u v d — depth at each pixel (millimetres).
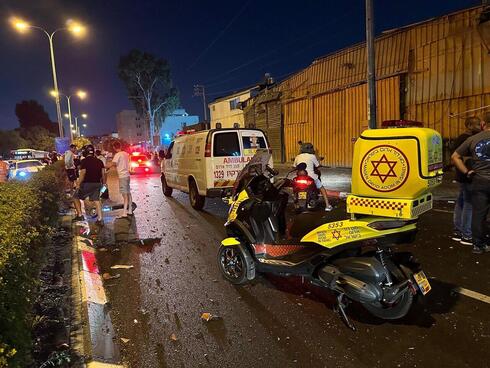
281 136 25703
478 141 5539
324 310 4395
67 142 26219
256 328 4039
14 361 2553
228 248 5324
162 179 13883
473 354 3398
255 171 5309
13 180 8391
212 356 3561
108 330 4098
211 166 9766
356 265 3793
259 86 31984
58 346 3730
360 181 3859
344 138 19359
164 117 58000
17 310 3064
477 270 5238
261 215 4934
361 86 17969
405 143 3547
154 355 3611
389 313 3963
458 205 6598
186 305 4652
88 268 6059
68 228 9023
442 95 14336
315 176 8859
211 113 45094
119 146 10156
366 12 11484
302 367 3330
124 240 7750
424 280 3744
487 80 12898
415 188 3533
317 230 4199
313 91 21688
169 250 6984
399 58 16016
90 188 9250
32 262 4734
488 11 12672
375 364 3326
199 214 10258
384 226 3678
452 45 13914
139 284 5375
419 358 3381
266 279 5422
